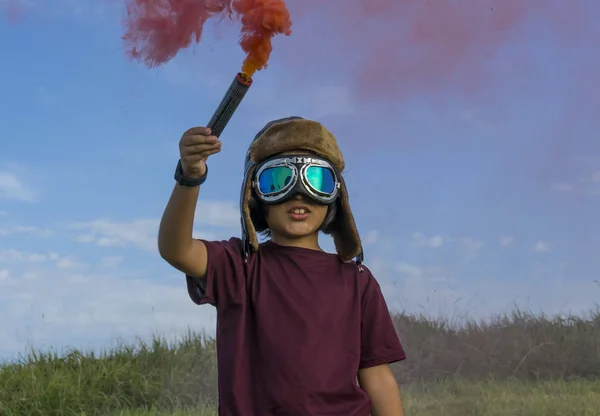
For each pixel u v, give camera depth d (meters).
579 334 8.19
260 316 2.60
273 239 2.86
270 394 2.51
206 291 2.63
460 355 7.94
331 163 2.80
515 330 8.51
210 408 6.64
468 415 5.60
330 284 2.71
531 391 6.46
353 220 2.87
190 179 2.36
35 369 7.37
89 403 6.89
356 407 2.60
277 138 2.77
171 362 7.70
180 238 2.48
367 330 2.85
